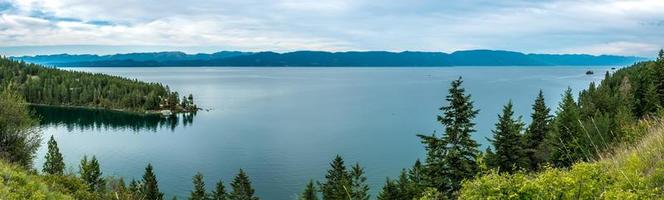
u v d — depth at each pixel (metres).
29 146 38.81
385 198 48.19
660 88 63.19
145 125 182.75
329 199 53.31
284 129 165.88
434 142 28.73
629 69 141.88
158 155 127.00
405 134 149.62
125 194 27.64
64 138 152.38
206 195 70.69
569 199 6.97
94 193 23.47
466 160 27.42
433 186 27.55
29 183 16.27
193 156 124.94
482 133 140.50
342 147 130.50
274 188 92.44
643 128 11.01
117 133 164.00
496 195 7.60
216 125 179.88
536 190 7.15
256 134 156.88
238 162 116.81
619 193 6.30
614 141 11.35
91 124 184.38
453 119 28.98
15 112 37.00
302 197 61.09
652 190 6.35
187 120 196.00
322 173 103.44
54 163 68.81
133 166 115.00
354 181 55.34
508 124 35.41
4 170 16.70
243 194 64.75
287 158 119.12
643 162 7.66
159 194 67.00
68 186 22.56
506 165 34.28
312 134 153.62
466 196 8.21
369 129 161.25
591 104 73.81
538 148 46.59
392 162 111.31
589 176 7.04
